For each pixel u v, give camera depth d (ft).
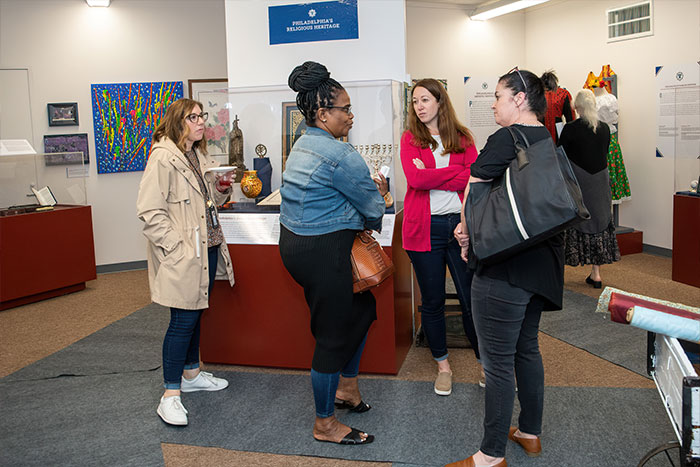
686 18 19.16
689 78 18.66
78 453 8.61
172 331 9.39
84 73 21.16
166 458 8.38
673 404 5.91
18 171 17.94
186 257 9.20
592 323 13.73
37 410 10.14
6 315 16.39
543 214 6.19
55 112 20.90
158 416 9.71
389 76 11.94
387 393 10.23
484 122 24.00
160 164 9.18
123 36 21.40
